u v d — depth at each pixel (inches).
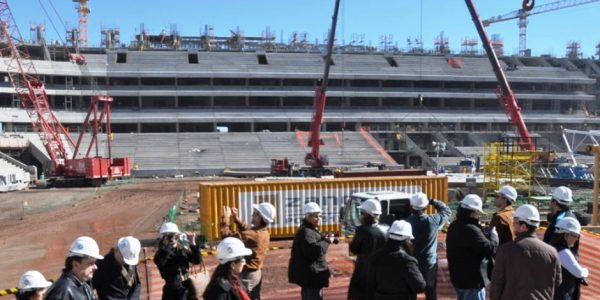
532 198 1245.7
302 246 307.4
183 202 1513.3
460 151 3299.7
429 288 318.7
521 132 1908.2
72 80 3494.1
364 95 3745.1
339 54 4205.2
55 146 2787.9
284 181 909.2
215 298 208.1
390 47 4854.8
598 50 5403.5
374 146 3282.5
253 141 3240.7
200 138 3233.3
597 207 852.0
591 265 393.1
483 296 284.8
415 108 3870.6
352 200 682.2
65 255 840.9
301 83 3823.8
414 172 1301.7
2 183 1974.7
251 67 3782.0
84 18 5064.0
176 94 3516.2
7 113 3014.3
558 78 4104.3
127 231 1042.7
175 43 4402.1
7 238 997.2
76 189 2033.7
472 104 3993.6
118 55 3924.7
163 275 276.2
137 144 3102.9
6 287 639.8
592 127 3914.9
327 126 3644.2
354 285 289.1
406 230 256.7
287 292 471.2
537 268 223.5
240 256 215.2
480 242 277.4
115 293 257.8
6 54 3319.4
